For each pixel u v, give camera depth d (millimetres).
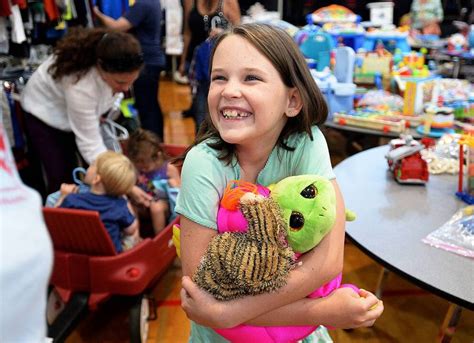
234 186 706
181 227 732
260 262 610
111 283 1471
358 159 1629
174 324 1739
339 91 2287
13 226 313
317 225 634
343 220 746
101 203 1567
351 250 2248
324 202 643
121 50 1677
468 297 850
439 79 2469
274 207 639
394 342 1655
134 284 1470
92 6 2713
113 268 1459
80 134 1829
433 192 1346
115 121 2336
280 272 628
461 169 1312
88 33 1741
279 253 627
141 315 1575
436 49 3402
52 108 1876
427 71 2672
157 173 2053
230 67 670
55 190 2004
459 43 3242
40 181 2201
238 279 612
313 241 648
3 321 301
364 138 3105
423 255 996
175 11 4695
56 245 1484
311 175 691
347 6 4086
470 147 1274
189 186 717
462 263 968
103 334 1693
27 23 2352
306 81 728
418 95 2154
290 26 3004
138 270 1479
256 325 709
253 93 660
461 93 2342
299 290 665
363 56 2684
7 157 354
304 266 675
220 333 750
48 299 1554
